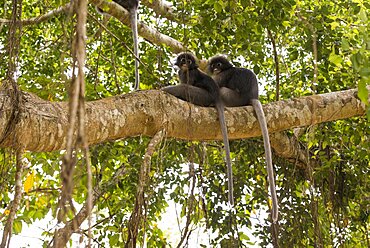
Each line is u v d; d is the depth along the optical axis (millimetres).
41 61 8234
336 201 8789
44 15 7129
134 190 7324
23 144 4328
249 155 8477
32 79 6984
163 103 5520
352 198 8867
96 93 7215
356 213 9094
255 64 7961
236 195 8352
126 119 5176
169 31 9414
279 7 7410
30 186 6422
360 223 9055
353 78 8055
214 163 8523
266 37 9164
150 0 8227
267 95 9250
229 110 6297
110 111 5090
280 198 8547
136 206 4582
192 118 5750
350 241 8961
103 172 7699
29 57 8812
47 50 8945
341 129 8422
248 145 8453
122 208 7488
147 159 4977
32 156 6980
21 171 3998
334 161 8422
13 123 4289
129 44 8859
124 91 8000
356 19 7941
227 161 6125
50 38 9180
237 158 8570
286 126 6492
